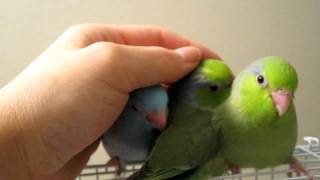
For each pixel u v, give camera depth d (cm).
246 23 53
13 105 29
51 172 31
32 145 29
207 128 31
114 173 34
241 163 31
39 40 53
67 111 29
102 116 29
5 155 29
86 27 33
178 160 30
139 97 31
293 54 54
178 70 31
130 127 33
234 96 31
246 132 30
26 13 52
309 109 54
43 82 29
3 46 53
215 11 53
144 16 53
